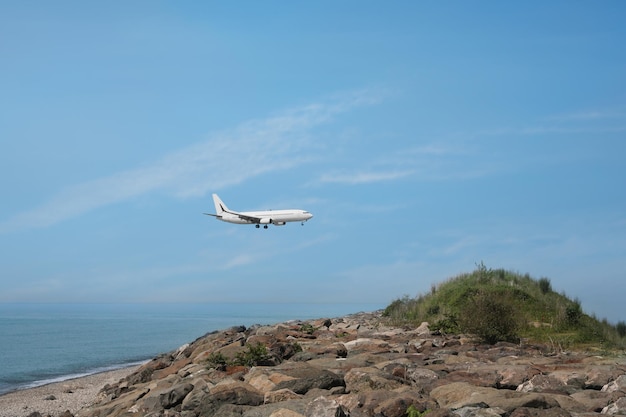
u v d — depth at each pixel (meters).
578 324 33.84
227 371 23.20
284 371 19.27
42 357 60.62
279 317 153.38
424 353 25.12
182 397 19.05
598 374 18.03
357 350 26.41
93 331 107.06
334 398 15.88
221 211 100.00
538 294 38.25
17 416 28.98
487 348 27.17
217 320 146.00
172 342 79.38
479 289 39.53
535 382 17.41
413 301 45.62
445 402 15.77
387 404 14.78
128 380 30.47
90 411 23.81
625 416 13.91
